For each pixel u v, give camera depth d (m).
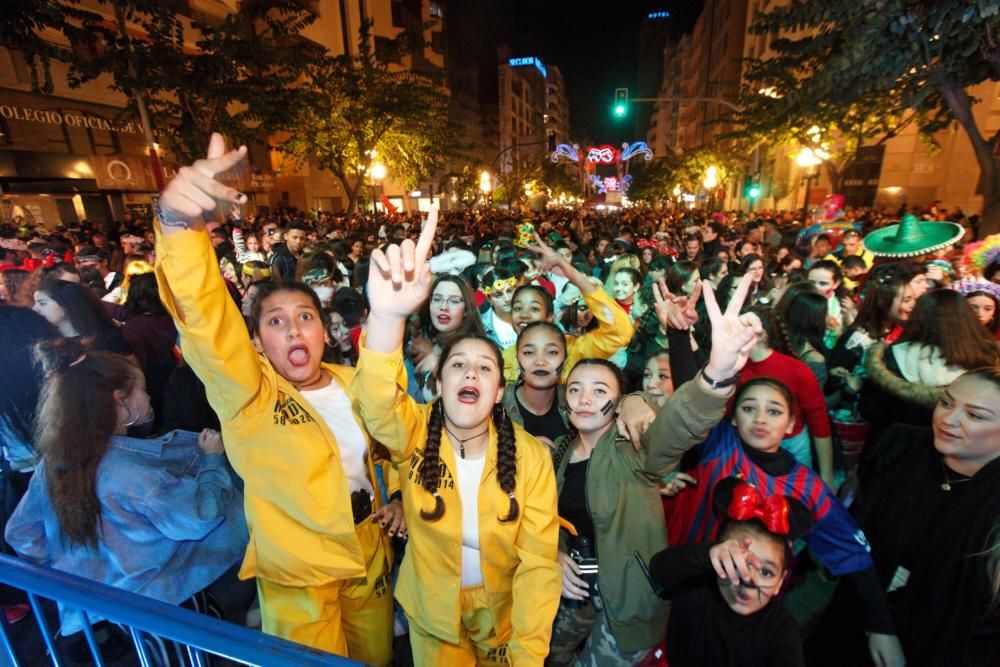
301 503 2.00
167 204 1.43
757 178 26.38
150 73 9.01
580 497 2.37
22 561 1.53
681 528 2.51
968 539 1.76
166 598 2.25
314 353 2.19
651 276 5.71
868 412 3.04
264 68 11.29
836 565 2.07
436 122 19.98
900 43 6.39
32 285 4.57
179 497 2.17
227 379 1.82
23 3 7.45
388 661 2.47
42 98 14.95
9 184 14.68
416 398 3.54
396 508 2.27
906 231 5.29
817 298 3.47
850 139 14.35
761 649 1.75
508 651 2.04
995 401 1.70
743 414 2.25
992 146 7.23
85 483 2.06
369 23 16.44
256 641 1.22
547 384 2.86
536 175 55.31
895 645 1.95
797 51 11.86
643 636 2.16
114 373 2.18
